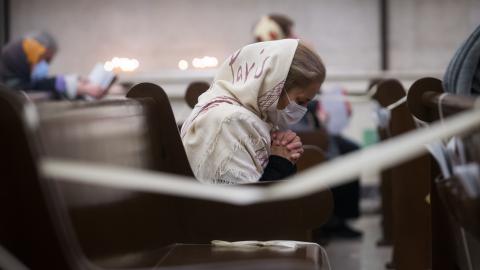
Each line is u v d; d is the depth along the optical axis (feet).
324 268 6.00
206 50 26.12
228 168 7.45
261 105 7.80
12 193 4.36
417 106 7.22
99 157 5.65
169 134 7.43
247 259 6.19
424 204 12.04
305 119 16.80
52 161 4.27
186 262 6.25
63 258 4.43
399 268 12.14
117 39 26.22
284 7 25.93
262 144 7.66
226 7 26.03
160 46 26.20
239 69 8.02
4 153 4.32
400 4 25.73
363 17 25.80
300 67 7.79
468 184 5.03
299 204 7.48
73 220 4.83
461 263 6.87
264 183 7.16
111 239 5.57
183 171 7.43
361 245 16.96
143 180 4.22
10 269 4.40
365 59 25.89
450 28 25.80
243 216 7.48
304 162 12.64
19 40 20.11
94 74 19.26
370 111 25.13
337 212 18.25
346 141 19.86
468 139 5.14
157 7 26.09
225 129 7.52
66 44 26.32
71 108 5.31
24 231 4.42
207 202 7.51
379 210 22.56
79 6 26.22
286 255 6.27
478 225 5.05
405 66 25.89
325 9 25.84
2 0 26.02
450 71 7.23
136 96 7.47
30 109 4.33
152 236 6.65
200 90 12.12
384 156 3.76
